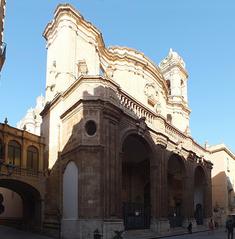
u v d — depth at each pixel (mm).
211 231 42406
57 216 29781
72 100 30844
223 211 59969
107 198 27438
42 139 35094
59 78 34969
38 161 34250
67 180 29562
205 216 47125
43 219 32656
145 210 34750
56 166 31953
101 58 42656
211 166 50844
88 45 38500
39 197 33438
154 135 35500
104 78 29359
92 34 39125
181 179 45750
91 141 27953
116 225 27312
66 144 30484
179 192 50406
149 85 46000
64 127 31359
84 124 28250
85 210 26672
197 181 49344
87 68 37625
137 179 43312
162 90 50094
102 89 29047
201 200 48281
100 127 28219
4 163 30250
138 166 43125
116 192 28422
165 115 51219
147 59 46000
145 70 46000
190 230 38281
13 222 42438
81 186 27188
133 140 35688
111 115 29141
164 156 36656
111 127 29062
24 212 37594
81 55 37406
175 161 43500
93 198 26859
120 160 29688
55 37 37781
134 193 42438
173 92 55281
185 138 43406
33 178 32969
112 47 44906
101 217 26641
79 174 27562
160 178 35062
